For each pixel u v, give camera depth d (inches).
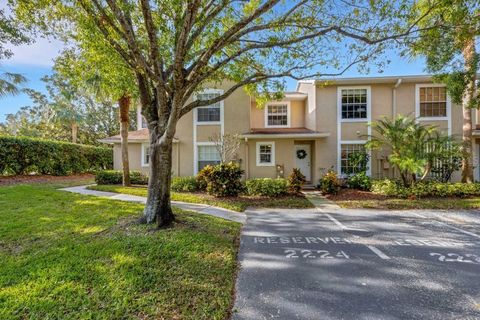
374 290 130.6
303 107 614.9
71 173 713.6
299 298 123.2
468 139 427.5
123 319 104.4
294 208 344.5
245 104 557.0
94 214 260.4
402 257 174.7
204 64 206.5
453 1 194.2
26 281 129.3
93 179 613.6
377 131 484.1
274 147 550.6
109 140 566.9
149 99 236.7
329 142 529.0
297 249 190.7
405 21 209.6
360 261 167.9
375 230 241.6
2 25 226.8
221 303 117.3
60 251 165.5
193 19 185.0
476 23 206.7
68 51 242.8
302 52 245.1
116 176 529.0
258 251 186.1
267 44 218.7
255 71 295.0
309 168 578.2
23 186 417.4
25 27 214.4
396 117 463.5
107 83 268.1
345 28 215.8
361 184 470.6
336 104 527.8
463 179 431.2
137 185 510.0
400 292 128.8
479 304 118.3
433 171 472.7
